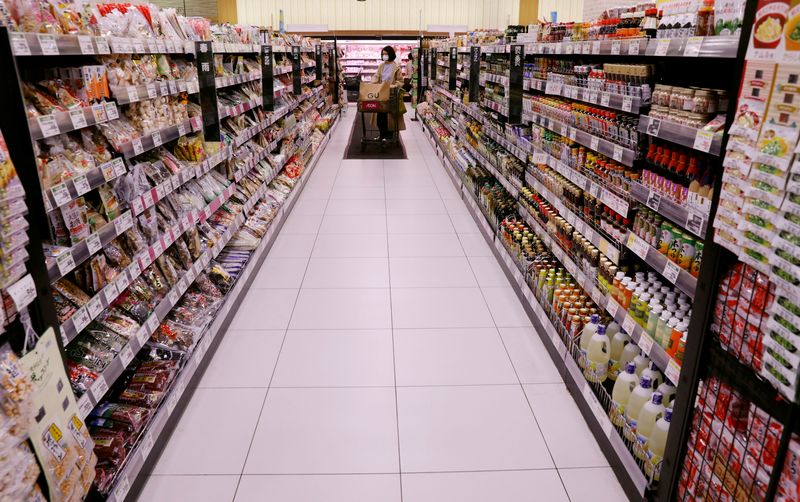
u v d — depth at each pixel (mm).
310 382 2967
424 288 4164
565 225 3395
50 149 2012
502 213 4656
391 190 7129
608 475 2320
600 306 2709
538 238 3961
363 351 3271
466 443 2504
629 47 2299
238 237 4336
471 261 4715
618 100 2527
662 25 2260
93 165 2182
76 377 1952
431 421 2652
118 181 2438
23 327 1498
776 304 1295
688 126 1906
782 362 1275
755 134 1350
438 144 9406
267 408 2746
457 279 4336
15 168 1562
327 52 13047
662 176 2215
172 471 2328
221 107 3971
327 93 13109
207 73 3363
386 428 2600
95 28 2322
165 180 2838
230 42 4730
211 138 3496
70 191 1887
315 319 3668
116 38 2277
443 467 2357
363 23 17797
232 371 3064
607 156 2906
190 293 3287
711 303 1577
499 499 2189
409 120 14688
